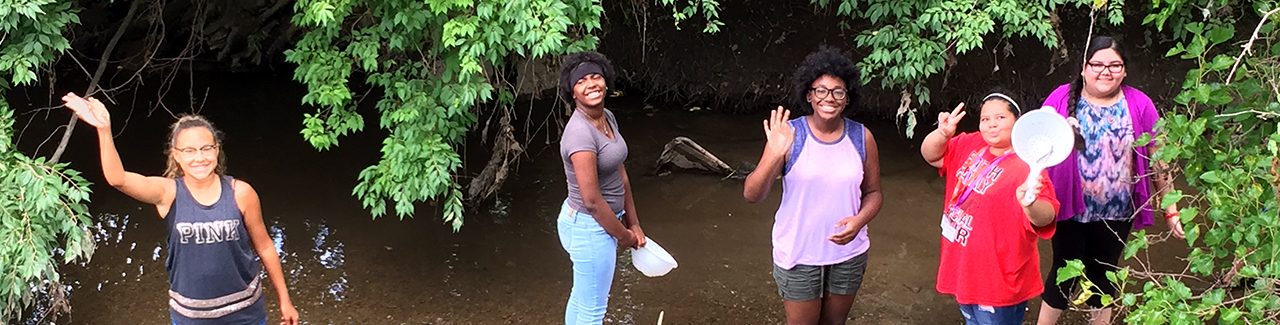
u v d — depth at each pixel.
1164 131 2.45
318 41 4.50
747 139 8.12
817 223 3.20
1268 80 2.36
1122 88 3.37
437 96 4.62
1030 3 5.16
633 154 7.56
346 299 4.67
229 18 9.55
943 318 4.42
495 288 4.84
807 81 3.10
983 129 3.13
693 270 5.05
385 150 4.57
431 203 6.22
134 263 5.12
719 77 9.10
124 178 2.80
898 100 8.45
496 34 4.12
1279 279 2.11
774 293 4.75
